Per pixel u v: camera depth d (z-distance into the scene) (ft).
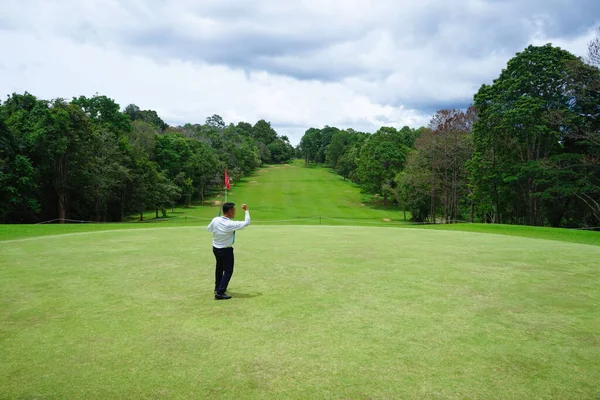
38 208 107.65
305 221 149.89
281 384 11.87
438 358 13.74
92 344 14.84
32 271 27.68
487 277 26.20
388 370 12.82
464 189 142.72
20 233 52.29
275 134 578.66
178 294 21.84
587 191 94.84
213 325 16.89
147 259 32.40
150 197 159.74
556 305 20.07
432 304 20.10
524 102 97.40
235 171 284.61
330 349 14.42
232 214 21.68
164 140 217.15
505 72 107.55
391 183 216.54
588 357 13.96
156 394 11.30
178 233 52.21
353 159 302.86
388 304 20.03
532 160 103.76
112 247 38.86
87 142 124.77
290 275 26.55
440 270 28.35
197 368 12.90
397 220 176.76
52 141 108.27
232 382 11.98
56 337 15.52
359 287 23.41
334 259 32.48
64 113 111.55
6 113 109.40
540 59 98.58
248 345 14.76
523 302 20.57
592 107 97.25
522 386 11.89
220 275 21.31
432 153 138.31
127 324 17.01
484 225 74.69
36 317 17.93
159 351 14.21
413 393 11.41
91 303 20.10
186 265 29.94
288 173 363.97
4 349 14.37
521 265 30.42
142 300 20.66
